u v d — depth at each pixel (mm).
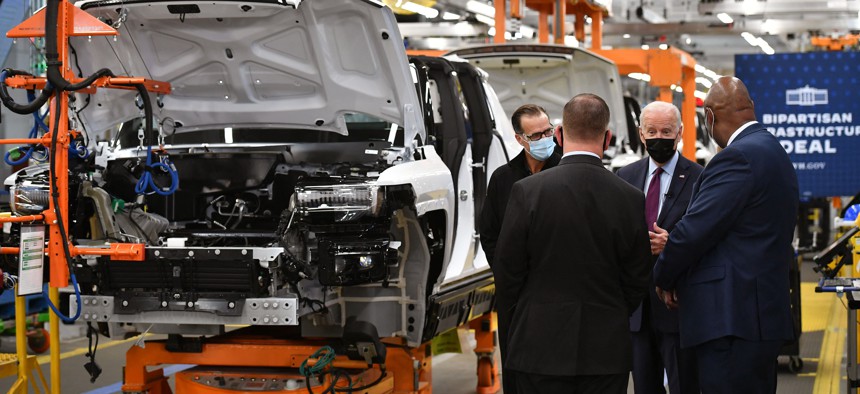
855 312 5574
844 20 19766
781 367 8812
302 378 5457
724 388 4508
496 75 12359
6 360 5805
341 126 5730
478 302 6684
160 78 5660
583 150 4137
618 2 20094
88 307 5270
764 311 4445
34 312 9531
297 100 5680
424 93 6148
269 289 5090
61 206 5039
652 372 5352
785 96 10133
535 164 5637
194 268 5105
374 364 5695
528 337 4062
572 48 11719
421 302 5582
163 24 5387
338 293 5637
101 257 5234
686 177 5266
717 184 4473
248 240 5410
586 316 4023
